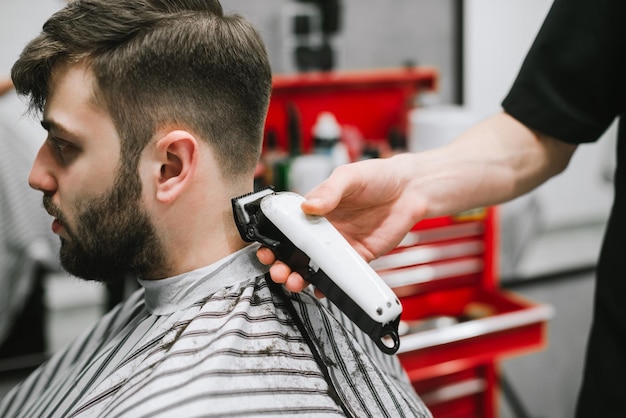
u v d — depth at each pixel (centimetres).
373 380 62
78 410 56
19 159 146
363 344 70
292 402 52
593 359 85
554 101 79
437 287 146
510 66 217
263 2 167
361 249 73
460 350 128
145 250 60
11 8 143
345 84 168
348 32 189
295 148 159
